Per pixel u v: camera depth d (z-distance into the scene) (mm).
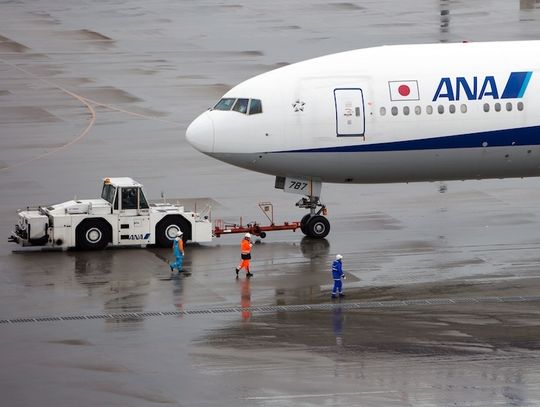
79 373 154000
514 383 150500
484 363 157875
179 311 180750
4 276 198250
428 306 183625
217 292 190500
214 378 152125
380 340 167500
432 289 192125
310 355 161000
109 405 143250
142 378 152125
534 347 164375
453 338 168375
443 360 159000
